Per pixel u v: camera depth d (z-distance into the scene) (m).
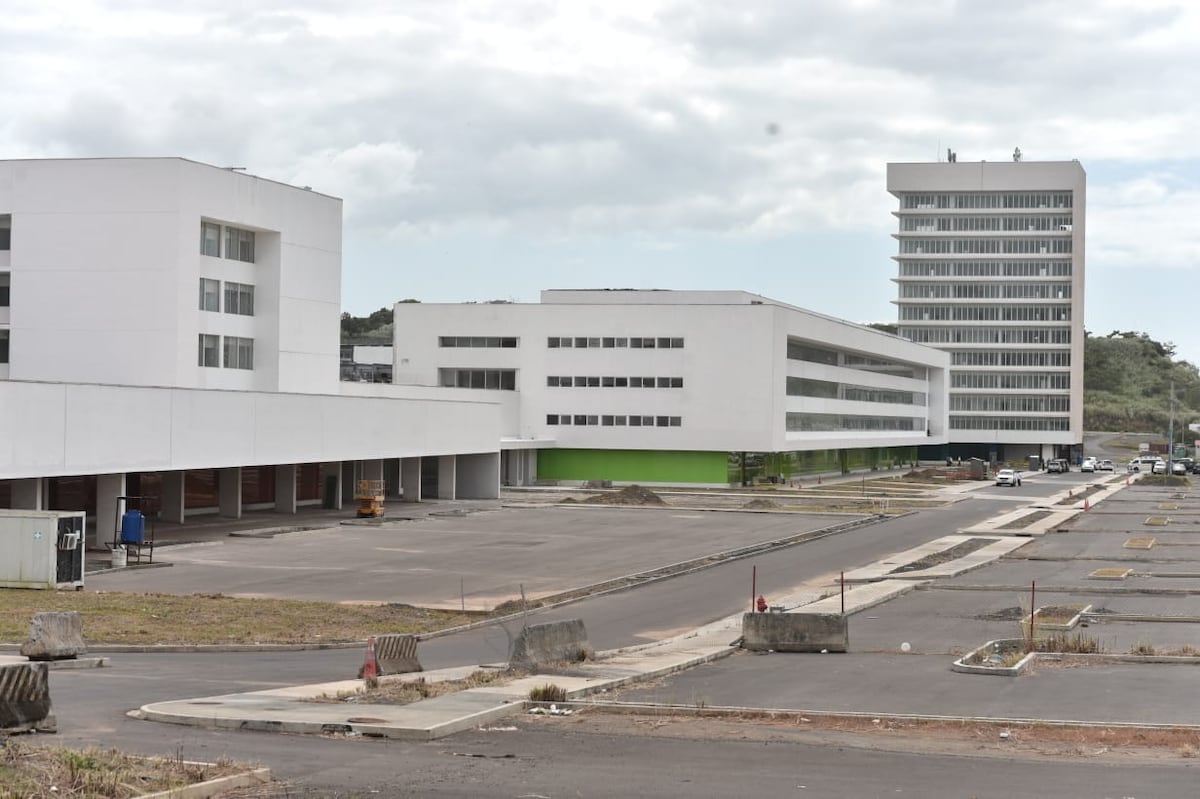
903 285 199.12
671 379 111.75
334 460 71.31
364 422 74.56
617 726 21.47
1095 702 24.59
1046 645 32.47
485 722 21.47
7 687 18.83
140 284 70.12
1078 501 102.12
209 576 46.75
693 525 73.44
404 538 62.62
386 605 40.16
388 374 131.50
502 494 99.25
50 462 50.47
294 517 71.88
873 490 114.12
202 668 27.86
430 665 29.52
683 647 32.94
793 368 117.56
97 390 53.00
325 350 81.38
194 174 70.75
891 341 150.88
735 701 24.53
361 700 22.66
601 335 112.94
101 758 16.36
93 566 48.59
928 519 82.12
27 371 71.25
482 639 34.94
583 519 76.06
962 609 41.84
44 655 27.75
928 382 179.25
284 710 21.42
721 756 19.02
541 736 20.42
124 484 56.75
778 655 32.06
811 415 124.81
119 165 70.38
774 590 46.78
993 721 22.20
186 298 70.62
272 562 51.59
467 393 107.12
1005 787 17.14
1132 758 19.30
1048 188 193.62
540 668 27.66
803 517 81.00
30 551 40.81
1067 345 194.62
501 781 16.94
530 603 41.81
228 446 61.88
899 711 23.55
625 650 32.16
